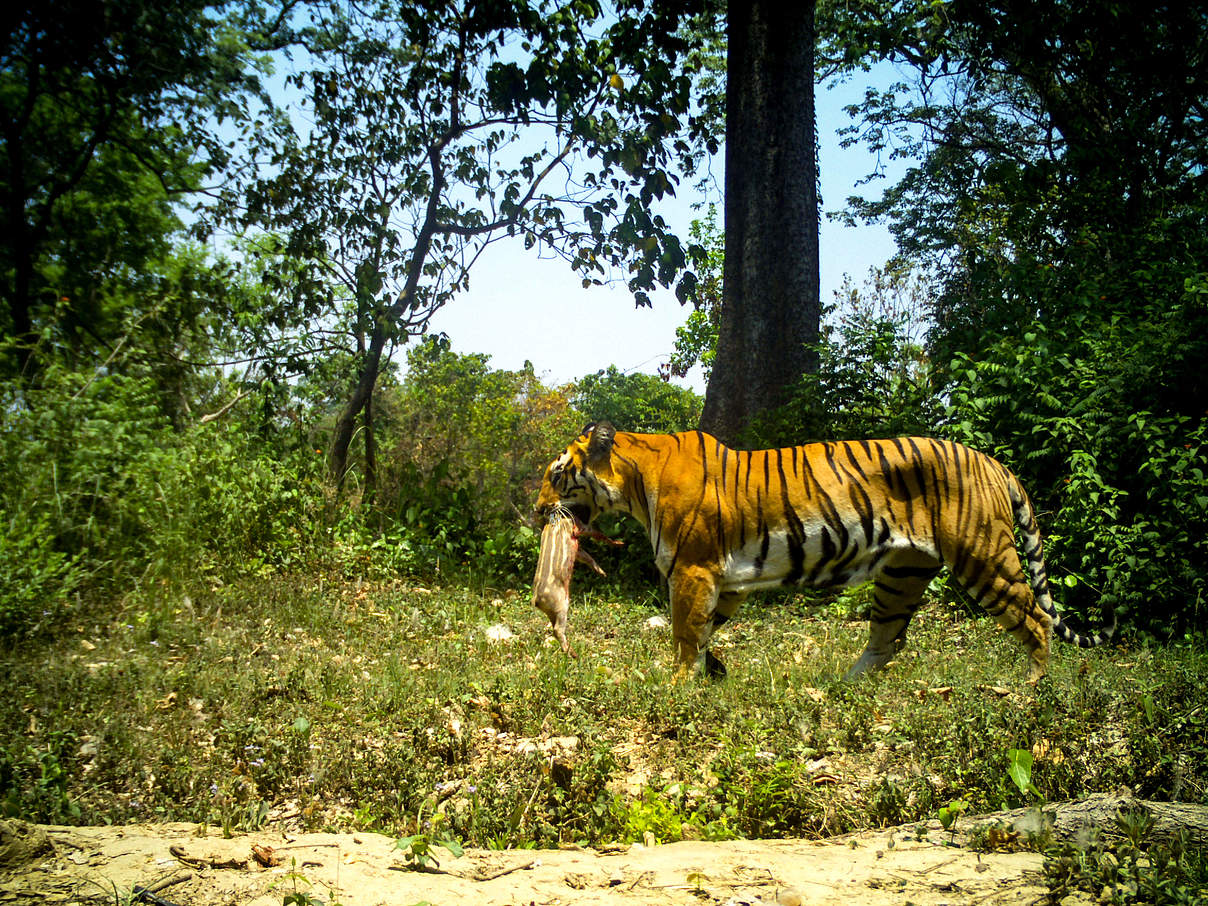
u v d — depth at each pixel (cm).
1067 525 874
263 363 1450
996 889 310
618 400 3058
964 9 1429
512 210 1369
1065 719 486
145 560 931
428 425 2548
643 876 328
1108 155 1396
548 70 1324
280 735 539
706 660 701
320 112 1408
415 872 336
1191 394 931
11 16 1476
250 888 317
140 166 1934
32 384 1030
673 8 1325
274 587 959
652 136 1335
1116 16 1417
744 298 1304
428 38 1381
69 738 527
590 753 477
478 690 612
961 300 1419
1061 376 973
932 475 671
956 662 705
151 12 1490
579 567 1141
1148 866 318
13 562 801
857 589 949
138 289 1994
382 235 1390
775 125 1305
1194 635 753
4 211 1702
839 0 1850
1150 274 1100
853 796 437
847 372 1112
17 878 324
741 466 694
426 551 1171
